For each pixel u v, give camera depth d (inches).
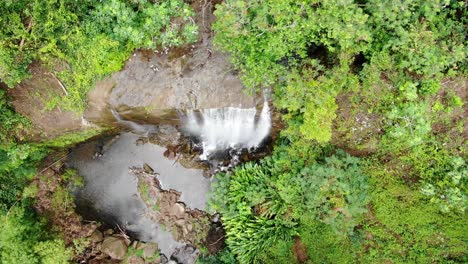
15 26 350.6
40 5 346.6
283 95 369.4
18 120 421.4
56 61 394.3
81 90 422.0
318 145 414.9
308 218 413.4
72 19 361.4
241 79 400.5
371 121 396.8
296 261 429.4
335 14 307.1
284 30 330.0
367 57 367.6
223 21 325.1
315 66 363.6
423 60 327.3
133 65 426.3
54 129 447.5
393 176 409.1
